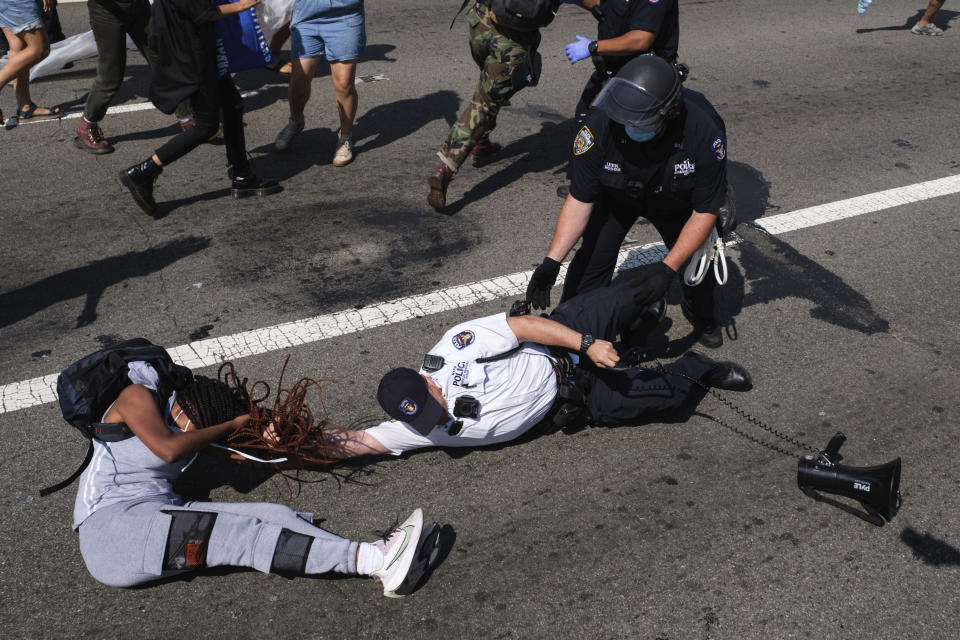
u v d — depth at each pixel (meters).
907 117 7.32
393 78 7.99
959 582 2.95
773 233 5.31
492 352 3.15
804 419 3.72
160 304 4.46
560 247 3.62
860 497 3.19
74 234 5.13
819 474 3.24
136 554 2.74
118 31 5.77
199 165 6.12
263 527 2.84
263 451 3.33
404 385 2.96
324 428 3.49
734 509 3.24
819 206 5.68
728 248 5.12
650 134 3.17
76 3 9.91
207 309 4.43
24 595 2.88
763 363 4.09
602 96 3.18
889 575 2.96
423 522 3.11
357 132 6.80
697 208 3.47
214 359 4.02
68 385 2.89
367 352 4.11
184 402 3.02
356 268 4.85
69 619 2.80
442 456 3.50
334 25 5.70
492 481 3.38
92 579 2.95
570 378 3.32
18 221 5.27
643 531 3.13
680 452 3.53
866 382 3.96
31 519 3.16
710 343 4.21
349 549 2.84
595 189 3.56
